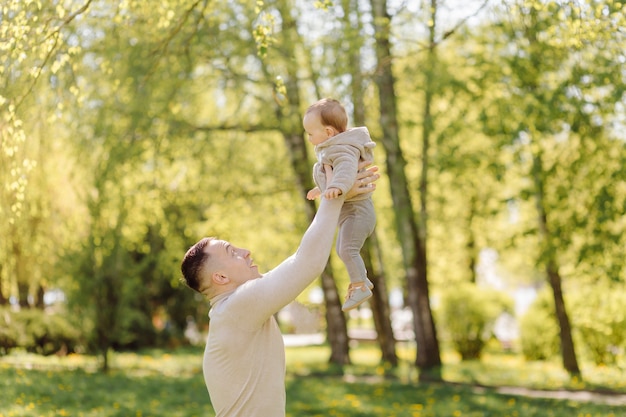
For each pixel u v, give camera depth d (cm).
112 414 892
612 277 1038
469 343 2053
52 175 1058
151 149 1312
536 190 1065
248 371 275
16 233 1002
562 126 955
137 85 1039
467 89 1132
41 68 567
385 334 1739
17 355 1648
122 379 1272
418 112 1513
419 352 1616
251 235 1798
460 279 2464
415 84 1266
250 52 1130
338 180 279
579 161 972
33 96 646
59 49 618
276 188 1593
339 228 307
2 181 668
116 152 1166
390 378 1530
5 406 860
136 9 779
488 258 2742
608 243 1009
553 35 716
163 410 952
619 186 1014
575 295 1738
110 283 1413
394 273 2222
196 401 1052
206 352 286
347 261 301
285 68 1200
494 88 1087
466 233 1859
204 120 1508
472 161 1180
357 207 303
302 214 1739
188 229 1570
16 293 1642
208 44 1084
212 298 289
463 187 1479
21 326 1681
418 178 1684
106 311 1418
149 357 1948
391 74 1359
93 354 1514
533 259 1321
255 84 1351
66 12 639
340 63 1010
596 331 1669
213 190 1507
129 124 1190
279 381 281
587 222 1014
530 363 1847
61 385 1099
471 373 1586
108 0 774
